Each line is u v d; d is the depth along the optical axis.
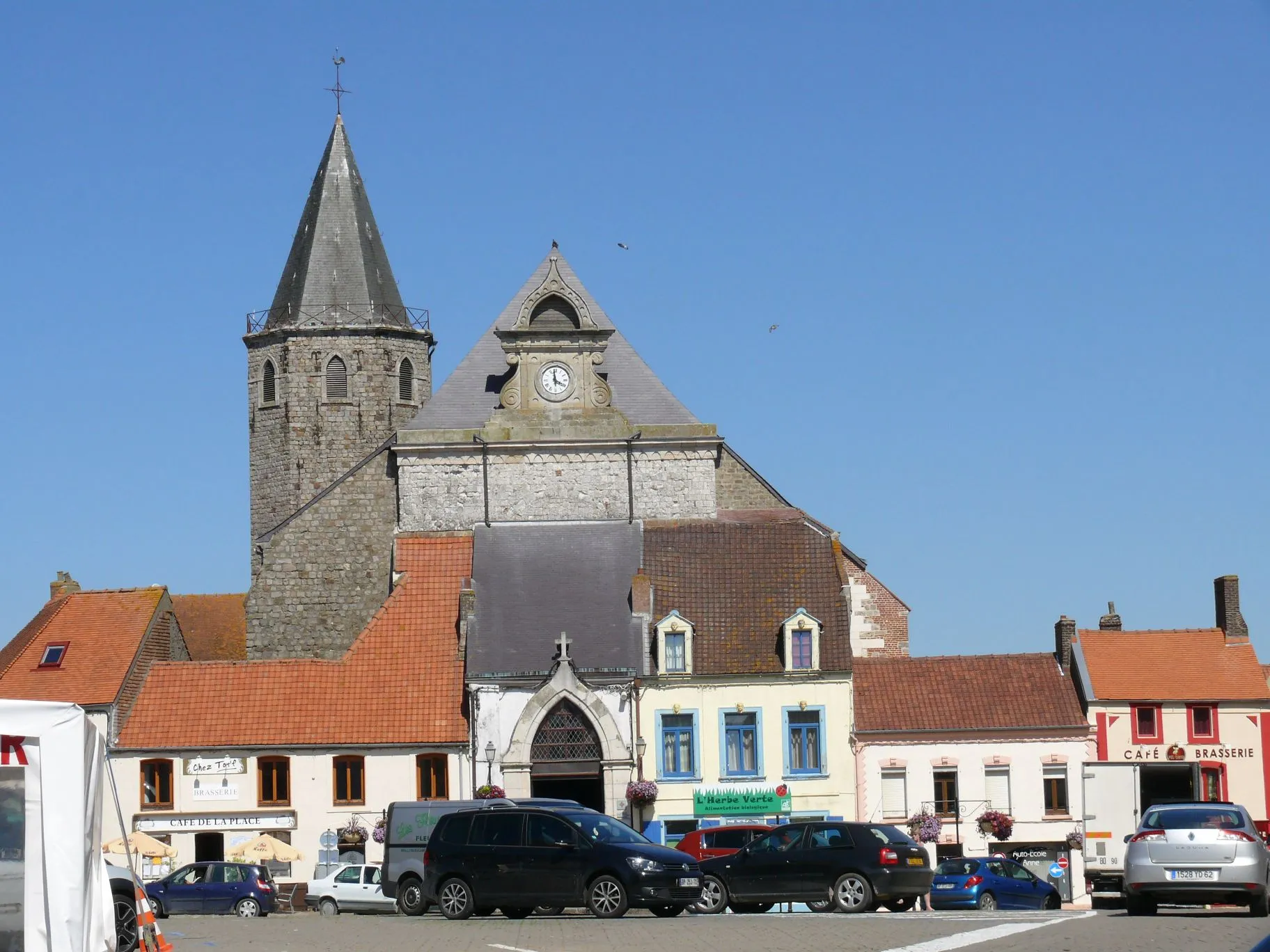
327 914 53.19
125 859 61.31
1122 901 51.31
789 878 39.19
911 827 63.94
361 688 65.81
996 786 65.88
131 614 68.44
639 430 71.81
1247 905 35.75
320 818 63.91
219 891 52.62
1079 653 67.81
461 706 65.06
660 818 64.50
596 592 67.81
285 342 88.75
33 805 23.59
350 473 72.31
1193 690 67.19
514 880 36.91
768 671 65.38
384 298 90.00
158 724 64.75
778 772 65.00
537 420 72.00
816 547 68.81
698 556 68.94
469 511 71.56
